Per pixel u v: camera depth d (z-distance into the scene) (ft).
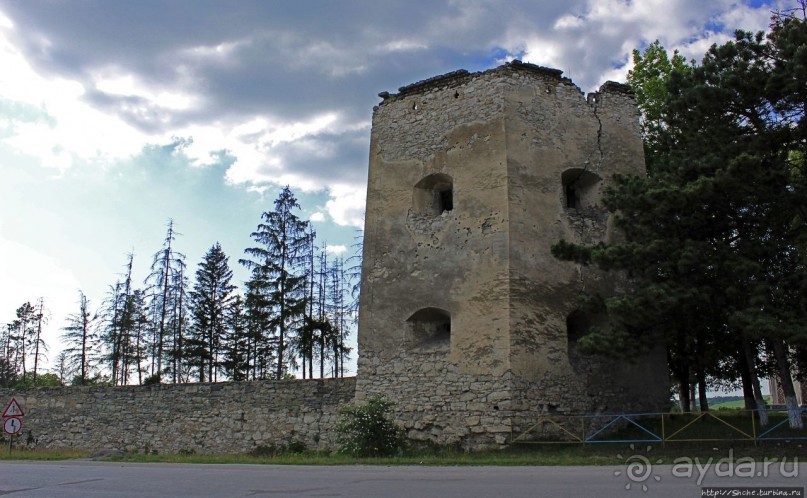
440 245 55.67
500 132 54.90
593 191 58.18
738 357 56.24
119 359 128.98
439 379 52.39
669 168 49.75
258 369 113.39
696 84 47.62
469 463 40.42
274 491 27.14
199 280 119.96
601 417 51.01
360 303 58.13
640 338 45.57
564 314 52.75
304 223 104.83
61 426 73.26
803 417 50.37
